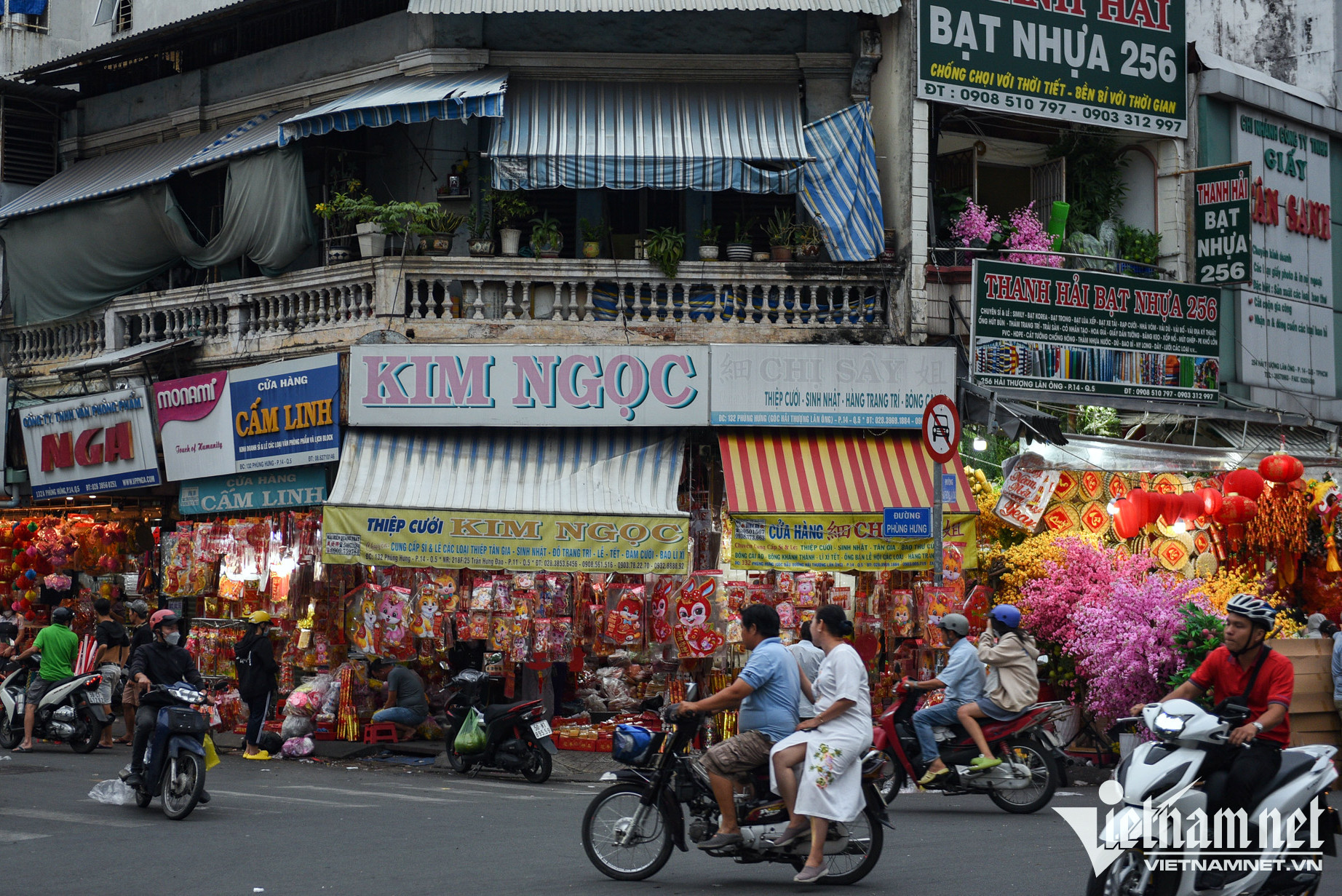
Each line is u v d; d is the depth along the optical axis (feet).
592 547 48.93
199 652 54.70
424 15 56.29
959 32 55.21
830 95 56.29
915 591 49.90
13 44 76.13
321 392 52.90
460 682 45.47
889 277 54.49
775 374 52.31
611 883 25.93
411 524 48.67
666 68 56.24
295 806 36.50
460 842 30.55
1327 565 50.19
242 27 63.10
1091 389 56.44
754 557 49.65
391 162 58.49
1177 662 40.16
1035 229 57.88
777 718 26.18
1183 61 60.49
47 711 49.96
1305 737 38.83
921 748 36.81
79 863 27.66
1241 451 58.54
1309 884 21.97
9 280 66.28
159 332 61.41
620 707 53.57
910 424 52.75
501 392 52.08
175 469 58.49
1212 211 59.26
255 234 56.70
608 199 57.00
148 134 65.98
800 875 25.02
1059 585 46.21
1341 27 73.05
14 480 66.03
